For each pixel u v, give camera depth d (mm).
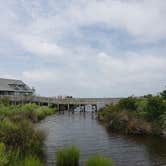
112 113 36469
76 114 62000
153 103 29766
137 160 17156
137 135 27203
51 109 62656
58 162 13805
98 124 38812
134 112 32750
